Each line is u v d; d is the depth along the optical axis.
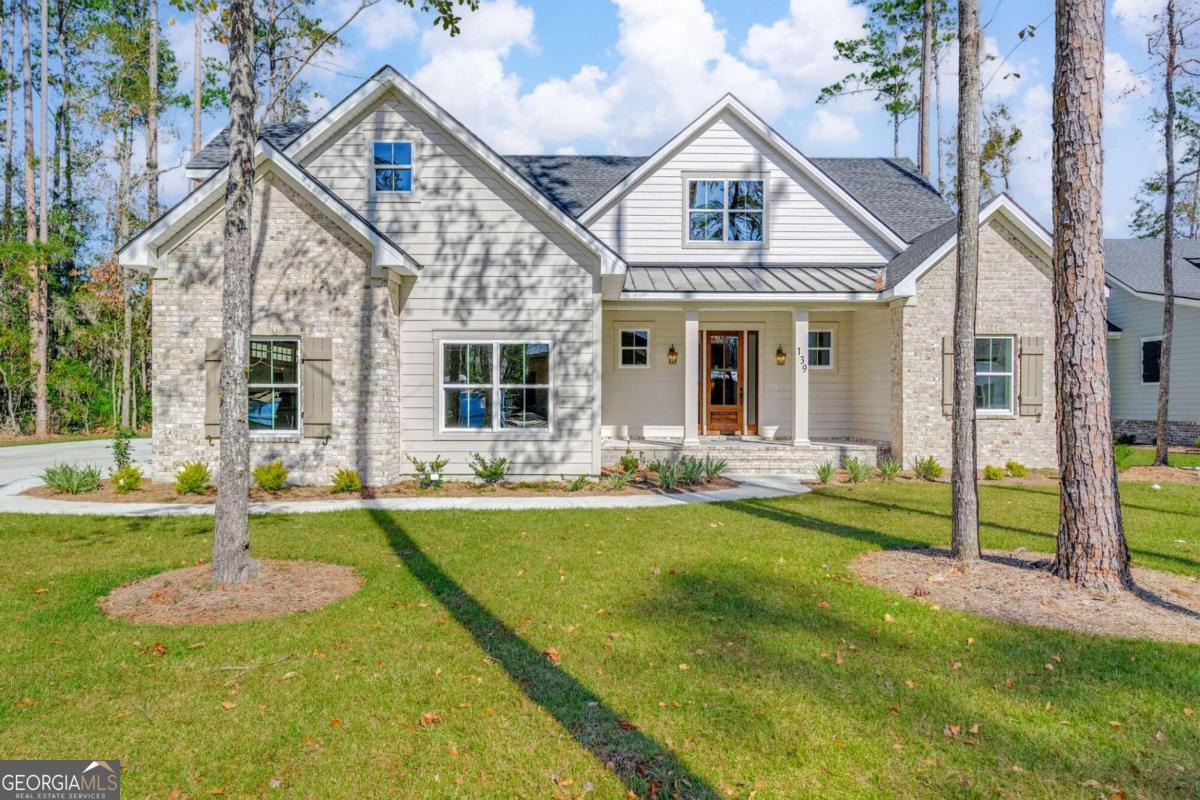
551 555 7.33
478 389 12.83
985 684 4.22
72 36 29.75
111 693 4.09
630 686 4.20
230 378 6.29
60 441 23.33
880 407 15.06
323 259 11.82
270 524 8.95
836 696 4.06
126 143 29.88
